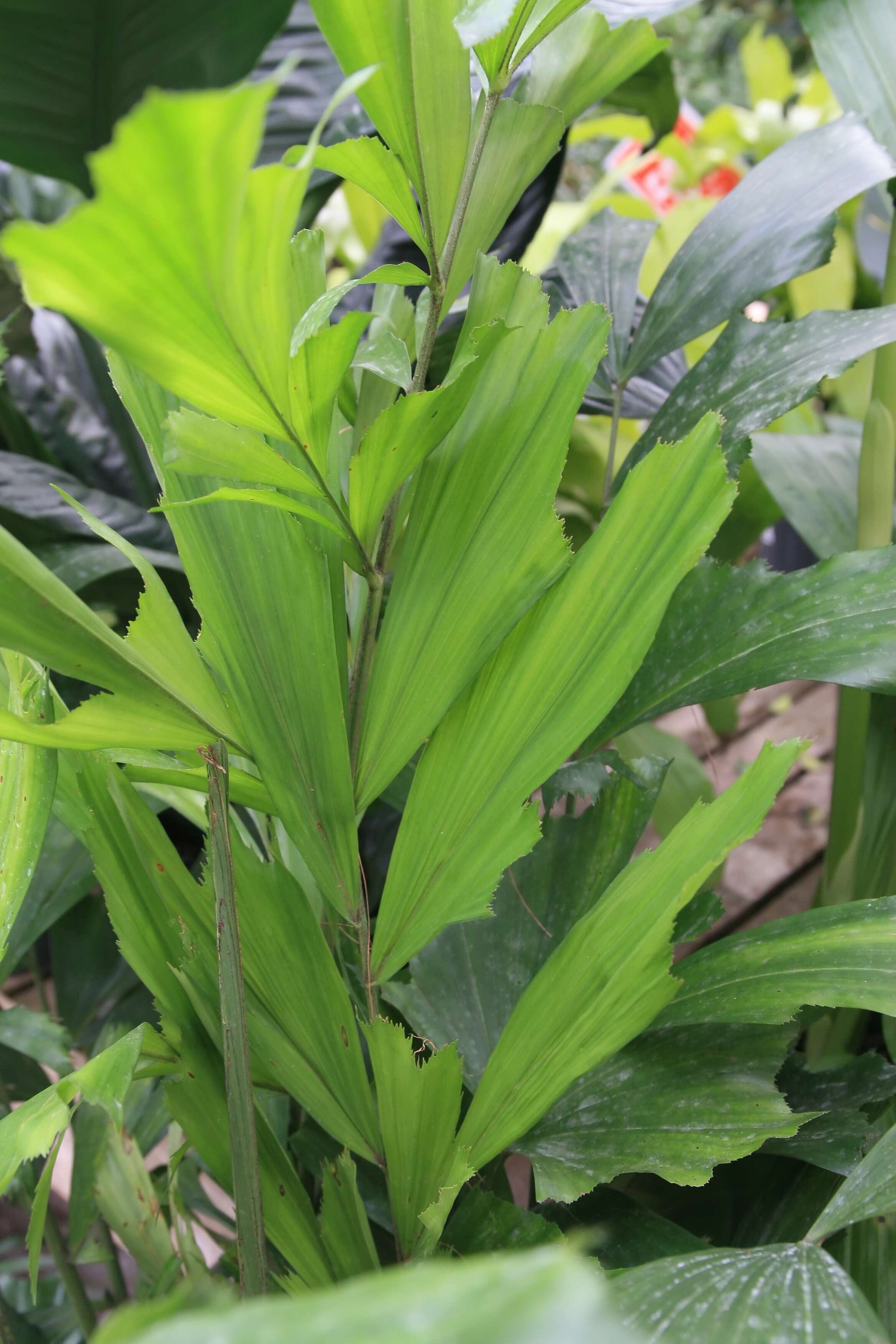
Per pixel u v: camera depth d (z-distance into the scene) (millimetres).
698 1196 923
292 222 582
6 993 1582
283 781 758
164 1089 759
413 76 706
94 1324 1034
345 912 777
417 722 765
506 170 784
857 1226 860
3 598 647
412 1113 751
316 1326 350
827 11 1060
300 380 647
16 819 750
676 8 944
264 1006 780
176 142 528
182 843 1450
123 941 767
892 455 1071
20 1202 1028
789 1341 608
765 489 1489
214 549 765
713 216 1011
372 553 775
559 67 858
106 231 547
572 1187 755
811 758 2008
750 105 2482
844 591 818
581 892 917
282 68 524
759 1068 787
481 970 909
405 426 691
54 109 1120
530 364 765
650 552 740
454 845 758
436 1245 739
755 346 935
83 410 1502
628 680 737
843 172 961
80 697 1243
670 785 1504
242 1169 716
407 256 1291
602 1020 726
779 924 791
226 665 761
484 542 760
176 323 590
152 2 1044
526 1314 318
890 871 1114
